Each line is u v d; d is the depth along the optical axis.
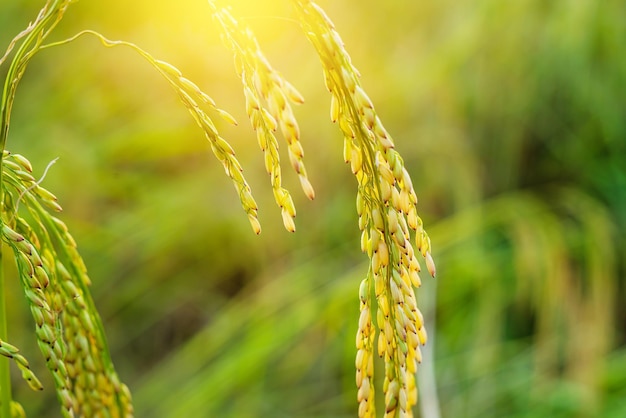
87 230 1.85
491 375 1.68
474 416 1.63
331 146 1.96
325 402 1.72
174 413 1.59
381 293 0.60
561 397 1.61
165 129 1.98
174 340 1.95
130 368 1.89
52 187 1.84
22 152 1.90
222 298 1.98
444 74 2.02
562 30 2.00
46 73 2.07
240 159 1.98
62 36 2.07
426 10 2.08
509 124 2.06
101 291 1.88
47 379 1.78
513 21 2.02
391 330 0.60
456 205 1.96
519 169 2.08
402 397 0.60
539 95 2.06
